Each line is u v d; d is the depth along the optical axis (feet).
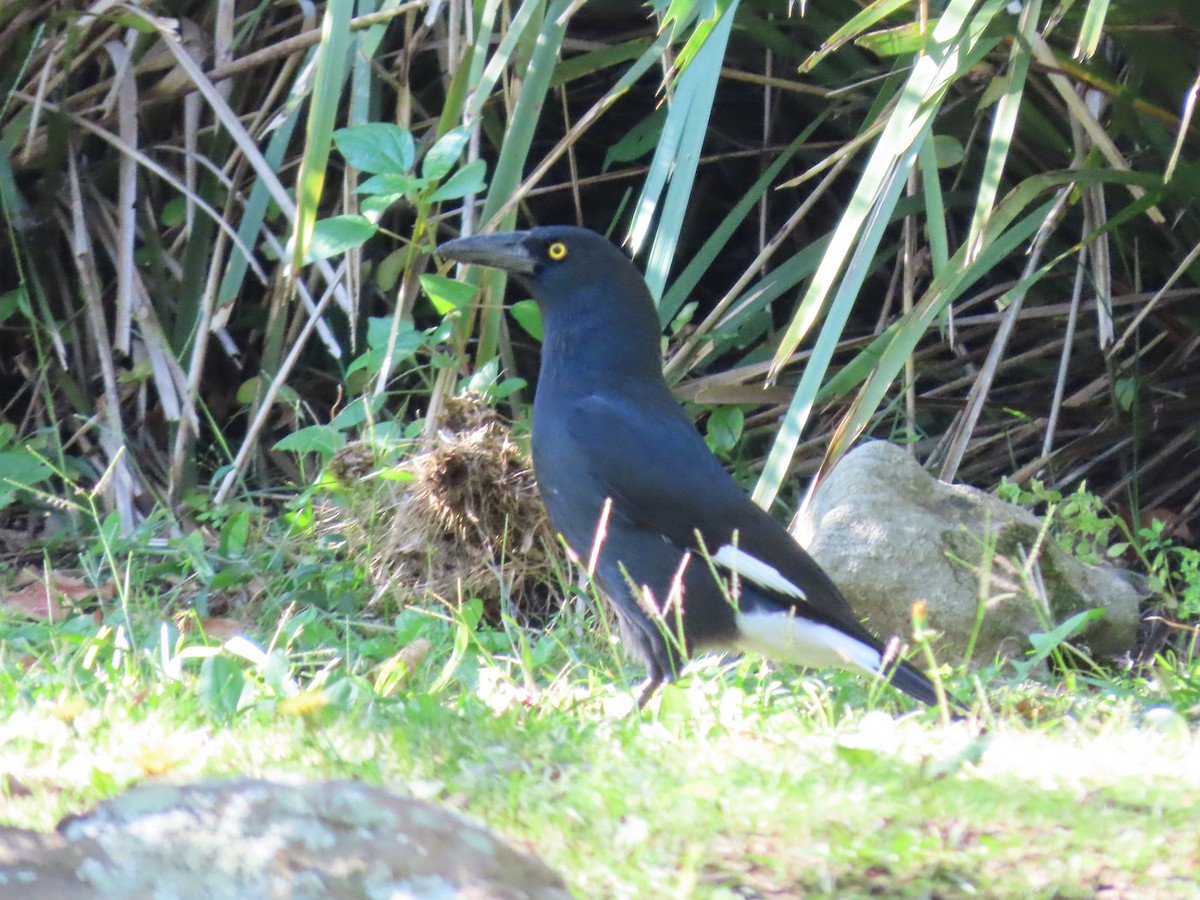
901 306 43.55
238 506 35.81
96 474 38.06
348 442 36.58
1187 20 32.91
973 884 16.07
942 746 20.22
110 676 23.82
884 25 36.55
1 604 30.81
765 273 44.42
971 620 29.01
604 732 21.06
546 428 28.94
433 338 34.04
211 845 13.15
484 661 27.27
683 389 38.63
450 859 13.32
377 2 37.73
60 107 38.29
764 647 27.40
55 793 18.33
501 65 30.40
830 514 30.09
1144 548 34.99
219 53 38.09
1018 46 29.53
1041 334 42.39
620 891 15.74
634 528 27.76
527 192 34.17
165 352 37.55
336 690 22.68
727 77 42.09
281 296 38.04
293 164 39.37
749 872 16.31
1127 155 37.37
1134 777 18.62
